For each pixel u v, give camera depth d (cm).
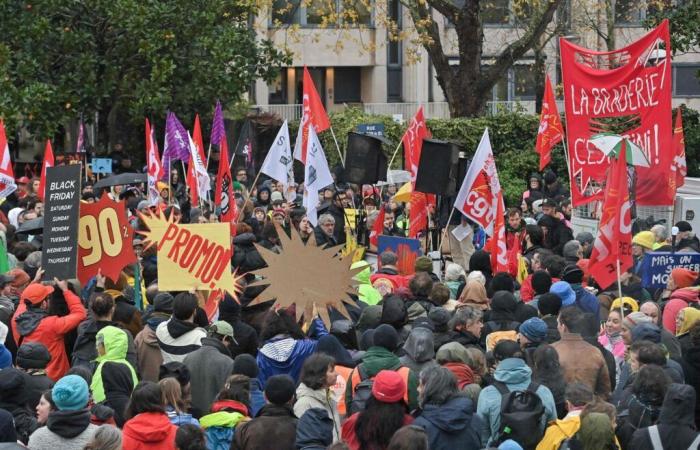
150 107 4838
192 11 4878
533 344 1509
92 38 4806
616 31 6612
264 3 4819
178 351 1555
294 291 1454
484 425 1320
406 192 2981
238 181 4097
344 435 1267
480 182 2345
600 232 1898
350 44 7381
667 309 1833
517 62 7188
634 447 1247
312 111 2988
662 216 3142
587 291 1872
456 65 7306
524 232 2756
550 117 3238
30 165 5878
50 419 1216
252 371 1413
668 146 2567
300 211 2822
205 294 1870
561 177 5122
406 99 7506
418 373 1355
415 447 1070
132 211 3169
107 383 1441
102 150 5288
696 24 4903
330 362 1321
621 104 2594
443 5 4969
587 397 1333
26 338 1703
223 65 4956
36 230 2227
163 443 1231
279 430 1206
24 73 4662
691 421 1238
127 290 1881
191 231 1697
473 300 1762
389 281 2003
